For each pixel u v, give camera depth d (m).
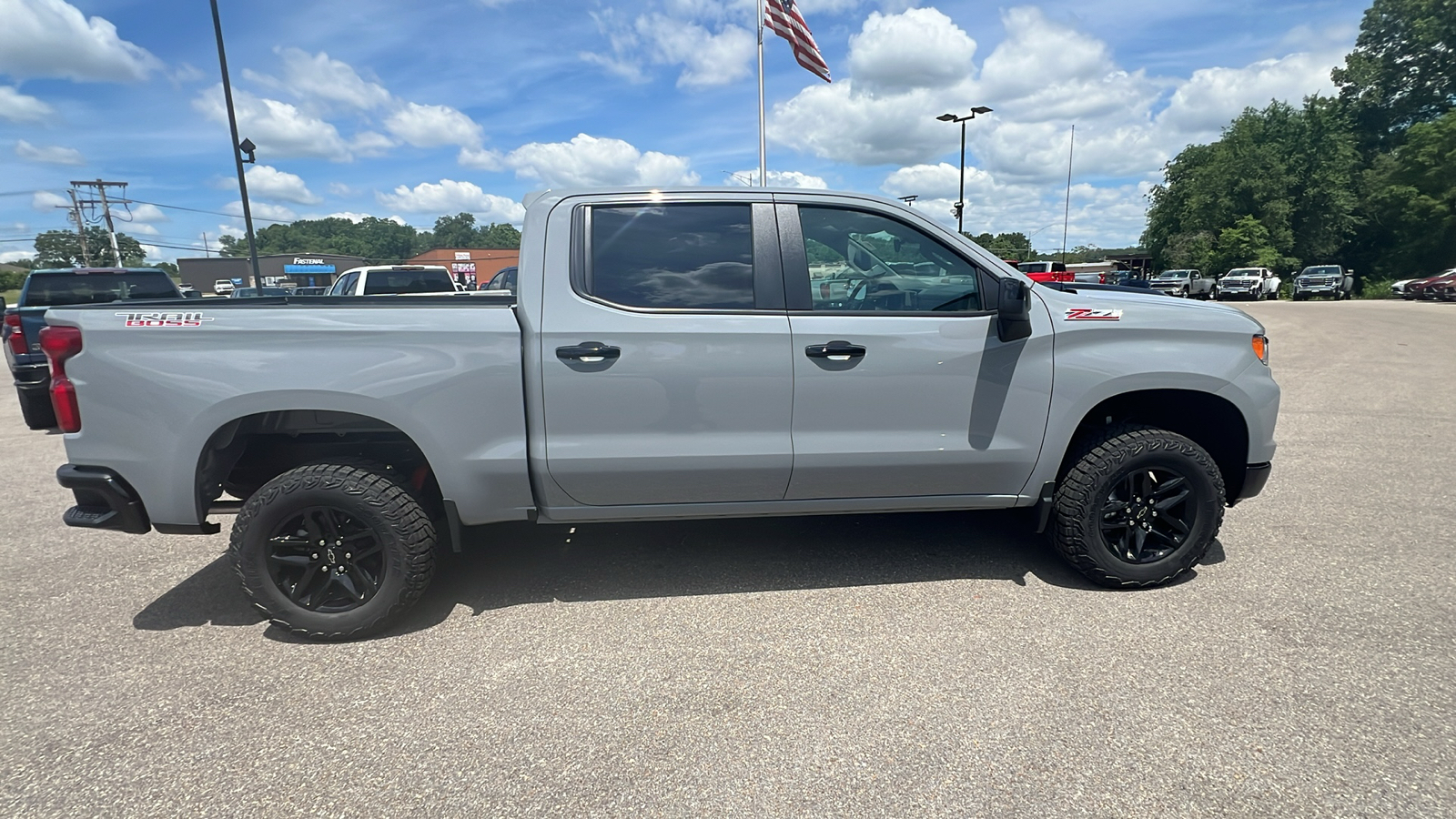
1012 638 3.04
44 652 3.08
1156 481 3.45
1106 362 3.32
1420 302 31.08
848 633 3.11
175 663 2.97
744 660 2.92
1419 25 46.62
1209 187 45.34
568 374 3.08
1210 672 2.74
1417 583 3.48
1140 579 3.44
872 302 3.31
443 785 2.22
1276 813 2.04
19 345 7.64
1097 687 2.66
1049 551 4.00
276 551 3.08
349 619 3.10
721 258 3.22
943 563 3.84
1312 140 43.44
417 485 3.31
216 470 3.14
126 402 2.94
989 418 3.33
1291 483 5.15
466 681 2.81
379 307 3.07
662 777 2.24
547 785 2.21
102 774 2.29
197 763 2.34
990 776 2.21
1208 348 3.38
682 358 3.12
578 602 3.46
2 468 6.32
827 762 2.29
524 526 4.47
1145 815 2.04
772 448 3.22
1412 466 5.59
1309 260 43.75
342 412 3.08
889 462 3.30
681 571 3.79
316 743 2.44
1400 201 40.12
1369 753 2.27
